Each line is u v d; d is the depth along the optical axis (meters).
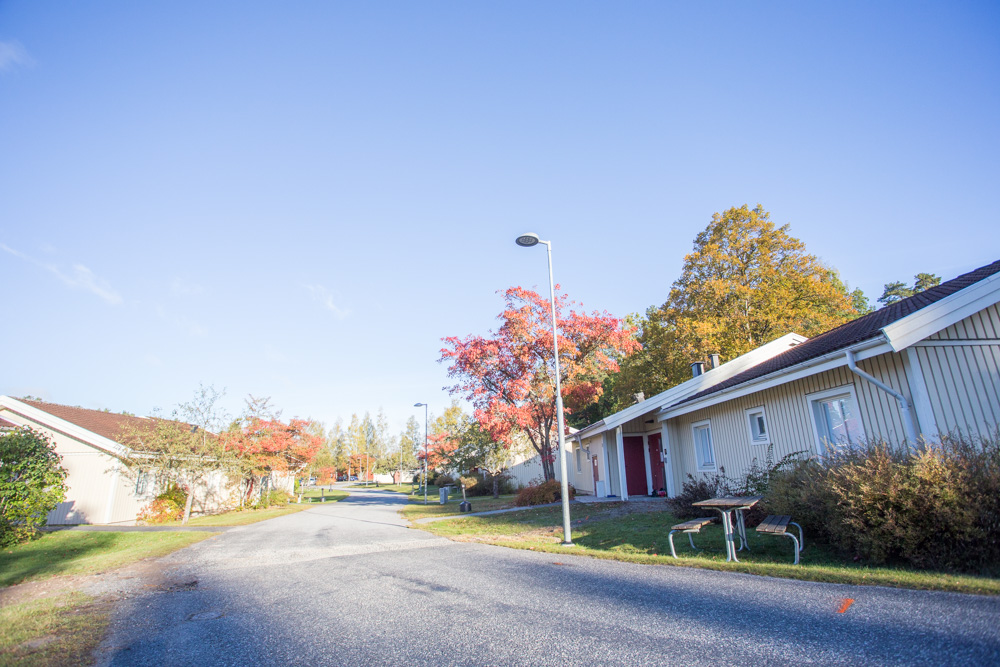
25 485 13.66
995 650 3.45
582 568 7.55
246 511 27.36
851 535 6.52
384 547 11.24
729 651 3.83
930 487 5.91
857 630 4.04
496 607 5.56
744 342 29.62
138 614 6.28
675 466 17.31
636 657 3.85
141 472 21.88
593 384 25.12
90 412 26.06
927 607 4.43
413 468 78.88
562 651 4.08
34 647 5.00
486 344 23.41
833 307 30.66
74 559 11.68
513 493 37.56
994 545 5.62
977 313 8.48
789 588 5.47
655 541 9.55
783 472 8.89
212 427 22.59
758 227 31.64
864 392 9.62
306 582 7.71
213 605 6.57
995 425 7.93
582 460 27.06
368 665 4.07
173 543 13.42
